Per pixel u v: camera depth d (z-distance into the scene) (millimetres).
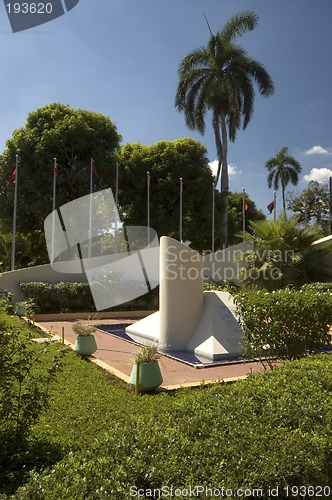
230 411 2885
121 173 24094
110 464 2154
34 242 25594
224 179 24188
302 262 12914
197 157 25109
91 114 23375
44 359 7074
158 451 2309
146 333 10445
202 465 2217
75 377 6250
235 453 2305
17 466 3080
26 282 16750
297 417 2785
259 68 23859
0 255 27844
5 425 3441
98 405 4891
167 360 8188
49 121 22359
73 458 2229
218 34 24094
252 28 23844
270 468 2195
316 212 36219
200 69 24172
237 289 16078
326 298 6309
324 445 2457
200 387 5781
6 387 3309
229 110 23953
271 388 3336
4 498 1956
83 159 22484
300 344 6121
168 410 3029
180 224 22000
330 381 3510
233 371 7262
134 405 4910
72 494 1841
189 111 24562
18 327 3498
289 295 6258
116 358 8477
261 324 5957
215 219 25094
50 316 15312
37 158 21328
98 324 13781
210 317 8977
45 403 3490
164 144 25359
